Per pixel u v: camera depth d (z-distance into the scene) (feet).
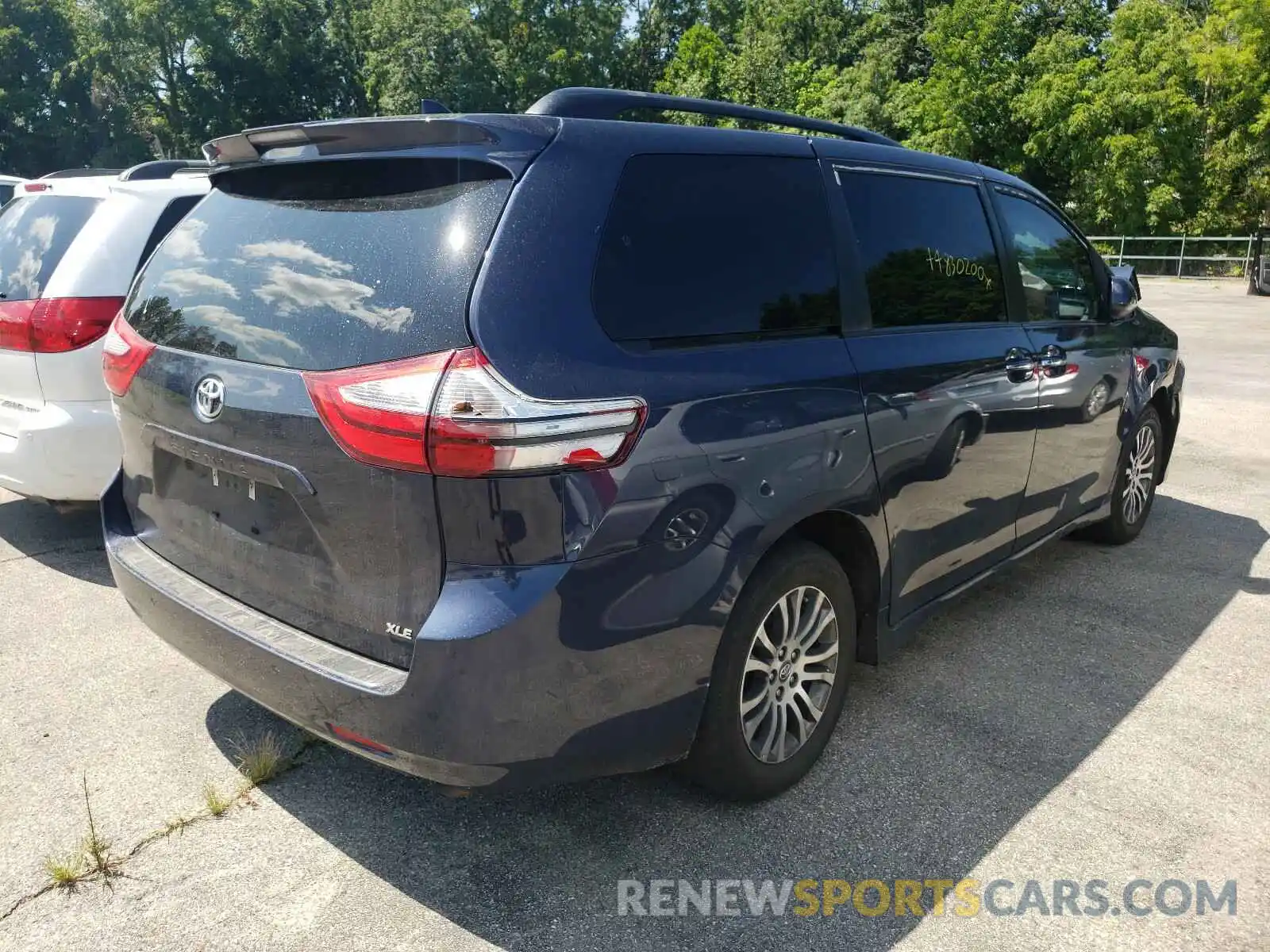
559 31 146.00
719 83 141.59
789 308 8.88
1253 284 68.95
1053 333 12.80
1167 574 15.25
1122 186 97.50
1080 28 116.26
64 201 14.88
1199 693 11.39
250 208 8.67
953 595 11.43
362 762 9.69
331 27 154.30
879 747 10.12
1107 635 12.96
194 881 7.94
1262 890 8.02
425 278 6.98
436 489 6.64
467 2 144.15
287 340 7.47
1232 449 23.59
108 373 9.45
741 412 7.93
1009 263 12.26
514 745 6.91
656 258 7.82
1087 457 13.97
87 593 13.78
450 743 6.80
